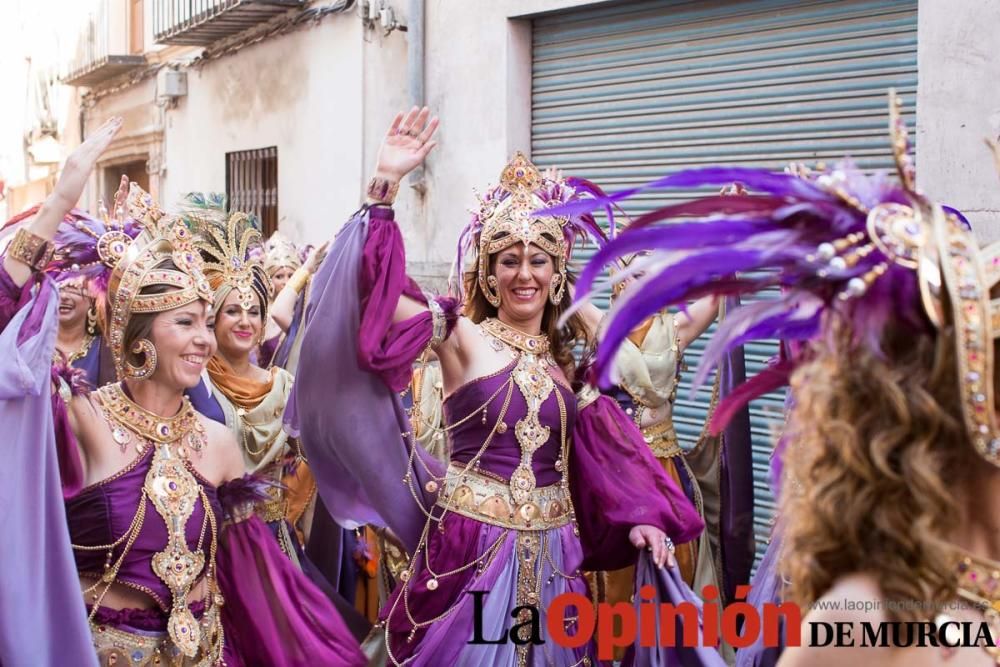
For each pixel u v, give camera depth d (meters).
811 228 1.46
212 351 3.48
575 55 7.89
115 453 3.35
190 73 13.52
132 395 3.43
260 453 4.87
